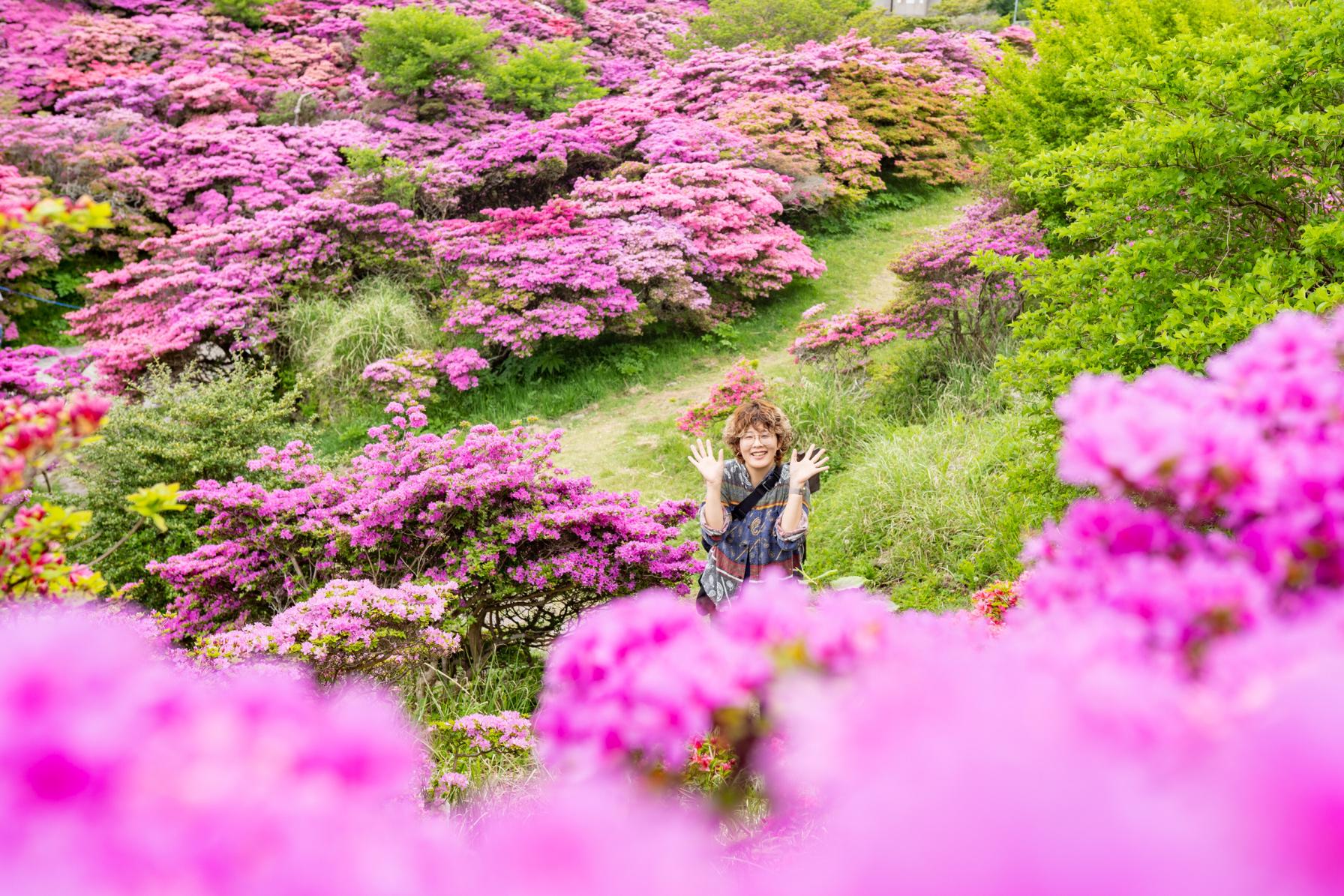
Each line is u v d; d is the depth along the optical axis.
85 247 12.42
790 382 9.06
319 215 11.16
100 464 6.60
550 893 0.41
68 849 0.40
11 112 13.82
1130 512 0.86
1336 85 3.56
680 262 10.77
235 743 0.46
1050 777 0.33
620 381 10.35
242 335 10.49
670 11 25.77
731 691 0.82
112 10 17.98
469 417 9.76
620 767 0.85
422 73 16.27
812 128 15.23
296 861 0.42
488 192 13.67
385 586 5.14
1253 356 0.88
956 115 16.59
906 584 5.19
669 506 5.66
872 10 22.33
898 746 0.41
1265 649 0.52
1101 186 4.12
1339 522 0.73
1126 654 0.65
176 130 14.37
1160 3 8.38
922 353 8.56
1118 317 3.84
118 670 0.48
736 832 1.20
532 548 5.17
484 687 4.61
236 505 5.08
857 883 0.34
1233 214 3.87
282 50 17.55
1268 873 0.29
